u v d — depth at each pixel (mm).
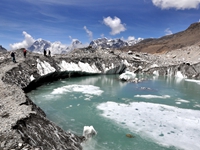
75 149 11984
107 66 53688
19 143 8828
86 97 26703
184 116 19891
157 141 14508
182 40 175000
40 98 25359
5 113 12039
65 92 29234
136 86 36938
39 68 34219
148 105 23609
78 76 47031
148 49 178625
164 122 18109
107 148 13203
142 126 17109
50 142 10875
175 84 40656
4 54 38250
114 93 29922
